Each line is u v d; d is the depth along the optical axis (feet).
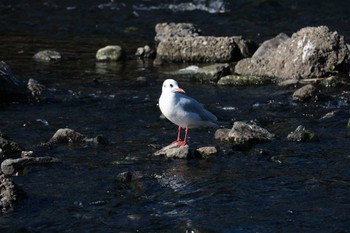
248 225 37.68
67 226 37.93
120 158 48.21
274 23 100.89
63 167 46.50
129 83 70.69
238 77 69.56
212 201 40.91
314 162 46.88
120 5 112.06
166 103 47.98
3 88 62.95
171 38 82.33
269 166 46.32
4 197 40.55
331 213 38.91
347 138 51.62
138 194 42.06
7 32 97.81
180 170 45.68
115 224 38.11
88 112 60.03
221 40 81.10
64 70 76.54
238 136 50.96
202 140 51.90
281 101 62.44
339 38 71.77
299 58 70.79
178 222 38.24
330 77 68.18
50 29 99.81
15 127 55.42
